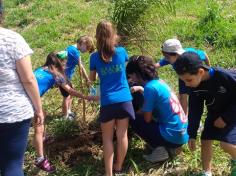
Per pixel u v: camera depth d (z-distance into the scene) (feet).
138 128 11.96
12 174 9.03
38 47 20.20
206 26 19.66
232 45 18.51
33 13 23.79
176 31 19.71
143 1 18.08
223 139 10.10
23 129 9.04
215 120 10.30
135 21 18.37
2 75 8.72
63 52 13.24
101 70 11.17
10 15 23.99
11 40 8.70
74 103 14.85
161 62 13.44
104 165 11.99
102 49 10.98
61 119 13.62
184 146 12.36
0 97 8.75
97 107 14.32
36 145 11.68
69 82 13.15
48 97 15.79
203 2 22.98
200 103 10.36
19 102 8.87
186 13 21.88
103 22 11.04
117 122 11.33
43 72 12.52
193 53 9.52
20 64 8.76
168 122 11.60
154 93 11.39
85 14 22.79
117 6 18.35
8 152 9.04
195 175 11.33
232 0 23.03
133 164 11.63
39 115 9.35
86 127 13.25
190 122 10.57
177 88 15.64
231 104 10.00
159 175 11.48
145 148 12.58
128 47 18.56
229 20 20.56
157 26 18.97
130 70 11.78
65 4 24.52
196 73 9.40
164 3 18.99
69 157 12.36
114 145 12.51
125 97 11.16
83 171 11.82
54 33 21.12
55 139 12.90
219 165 11.69
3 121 8.76
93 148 12.69
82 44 13.98
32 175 11.87
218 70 9.67
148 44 18.49
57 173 11.80
